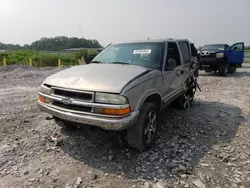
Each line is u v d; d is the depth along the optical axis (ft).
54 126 13.61
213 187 7.91
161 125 14.01
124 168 9.23
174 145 11.21
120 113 8.51
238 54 42.63
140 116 9.77
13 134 12.49
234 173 8.75
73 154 10.39
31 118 15.20
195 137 12.27
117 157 10.12
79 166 9.39
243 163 9.50
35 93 24.25
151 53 12.59
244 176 8.54
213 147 11.03
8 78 37.27
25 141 11.60
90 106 8.77
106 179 8.48
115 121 8.45
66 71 11.32
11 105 18.76
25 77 38.32
